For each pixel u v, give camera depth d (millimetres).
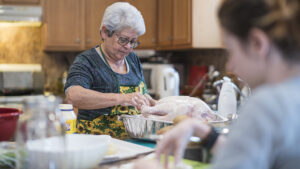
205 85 3193
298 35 564
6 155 1019
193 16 3570
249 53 604
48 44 4000
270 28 571
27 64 4309
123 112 1700
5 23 4027
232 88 1631
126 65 1874
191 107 1356
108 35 1708
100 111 1674
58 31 4016
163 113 1391
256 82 624
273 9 572
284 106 540
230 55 658
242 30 597
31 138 784
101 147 842
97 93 1560
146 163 713
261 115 540
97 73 1727
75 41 4062
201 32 3551
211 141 861
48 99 793
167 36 3895
